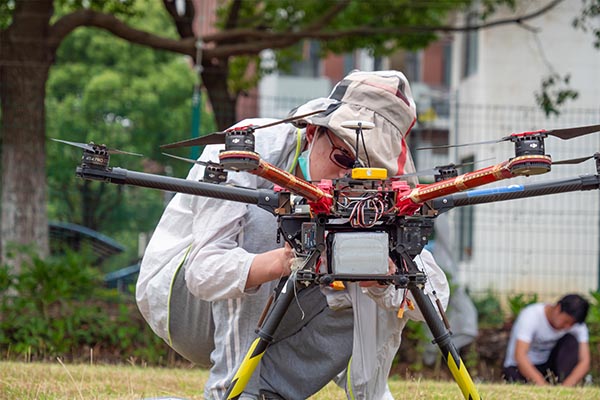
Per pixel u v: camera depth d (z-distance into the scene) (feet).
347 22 127.95
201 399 40.29
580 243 118.73
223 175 25.67
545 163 23.12
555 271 119.14
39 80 98.02
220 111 122.11
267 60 153.79
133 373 51.52
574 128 23.66
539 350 72.64
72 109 172.55
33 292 81.56
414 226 24.86
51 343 78.33
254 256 28.86
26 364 54.39
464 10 133.18
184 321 31.89
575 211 117.19
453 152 127.24
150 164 154.61
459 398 41.93
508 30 131.13
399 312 28.07
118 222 119.85
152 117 191.42
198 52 108.68
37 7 97.19
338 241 24.17
